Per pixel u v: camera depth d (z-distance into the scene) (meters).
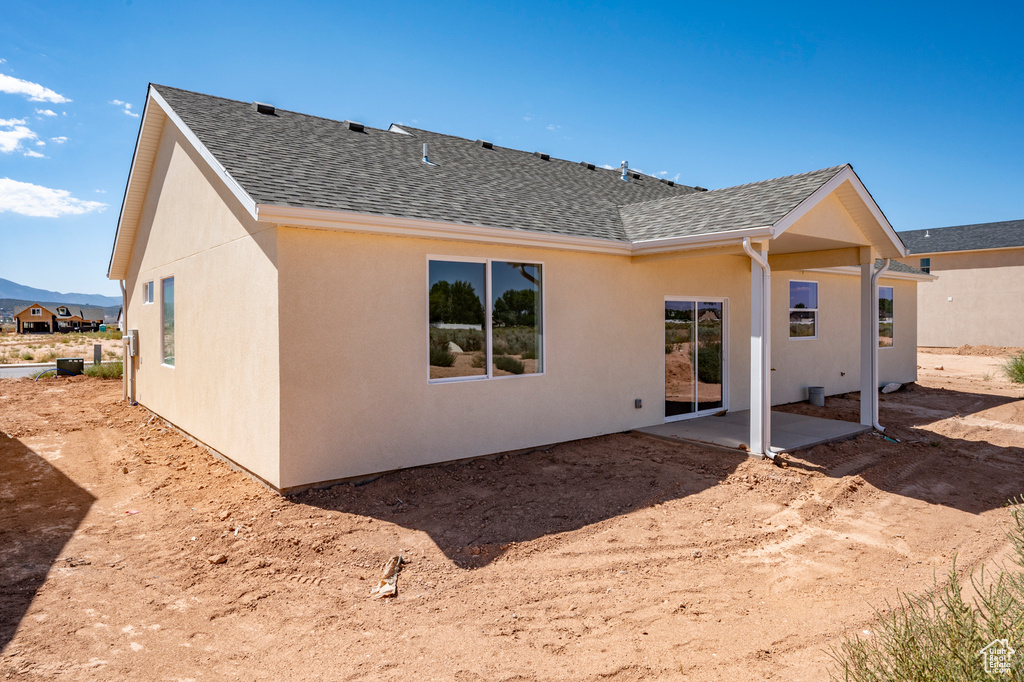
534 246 8.90
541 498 7.12
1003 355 29.66
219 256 8.52
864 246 10.66
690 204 10.70
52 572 5.21
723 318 12.39
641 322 10.70
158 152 11.57
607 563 5.47
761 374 8.74
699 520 6.56
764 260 8.59
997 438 11.04
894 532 6.36
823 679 3.67
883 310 17.16
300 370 6.92
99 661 3.92
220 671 3.85
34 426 11.77
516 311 8.98
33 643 4.11
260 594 4.88
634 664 3.90
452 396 8.26
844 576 5.28
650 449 9.43
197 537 5.94
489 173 11.58
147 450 9.79
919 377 20.66
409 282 7.80
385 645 4.16
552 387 9.43
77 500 7.23
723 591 4.98
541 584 5.07
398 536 5.96
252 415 7.52
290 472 6.90
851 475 8.23
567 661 3.95
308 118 11.35
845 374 15.71
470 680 3.73
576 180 13.91
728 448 9.18
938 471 8.73
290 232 6.81
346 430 7.30
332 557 5.52
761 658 3.97
